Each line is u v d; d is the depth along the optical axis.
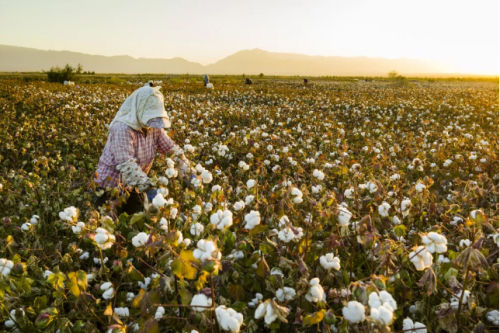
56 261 2.53
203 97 18.77
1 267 1.92
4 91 17.34
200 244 1.48
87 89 21.86
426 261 1.67
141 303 1.59
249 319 1.93
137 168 3.47
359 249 2.61
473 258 1.58
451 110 14.12
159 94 3.69
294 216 2.48
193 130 8.28
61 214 2.11
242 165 3.86
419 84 43.75
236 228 2.50
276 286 1.91
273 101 17.00
